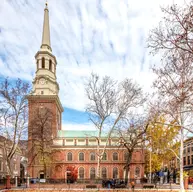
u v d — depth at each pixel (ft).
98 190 103.14
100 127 142.41
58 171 219.82
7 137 136.77
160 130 132.77
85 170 222.89
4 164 213.66
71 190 104.27
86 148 228.22
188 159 229.45
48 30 247.70
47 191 104.88
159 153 161.38
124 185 114.11
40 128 177.47
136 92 138.72
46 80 230.89
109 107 138.72
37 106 207.10
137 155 220.43
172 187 117.29
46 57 236.43
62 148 226.99
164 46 73.77
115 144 214.28
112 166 222.89
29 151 180.45
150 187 114.73
